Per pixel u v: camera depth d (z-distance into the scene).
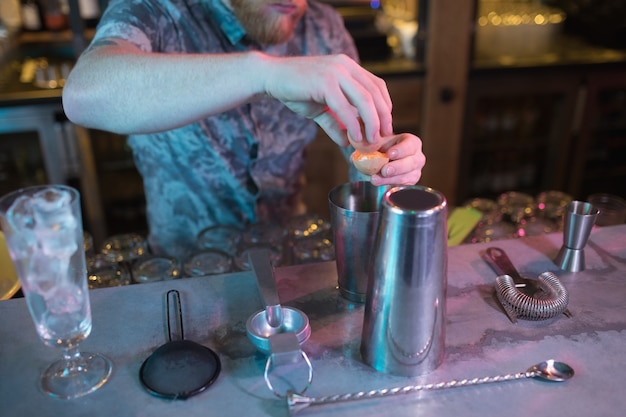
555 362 0.59
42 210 0.52
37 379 0.58
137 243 1.00
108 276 0.84
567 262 0.76
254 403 0.55
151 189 1.21
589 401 0.55
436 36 2.12
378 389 0.56
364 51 2.22
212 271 0.86
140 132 0.82
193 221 1.22
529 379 0.58
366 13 2.26
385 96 0.72
